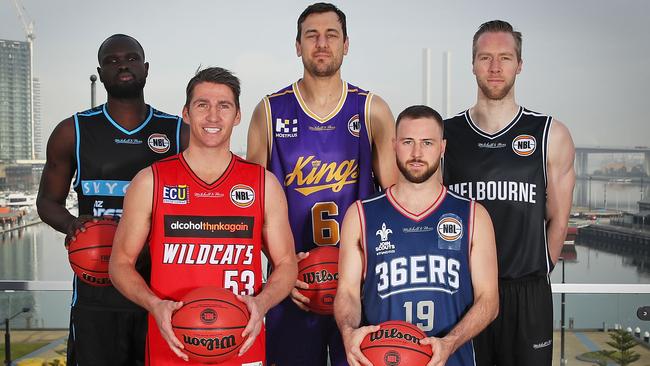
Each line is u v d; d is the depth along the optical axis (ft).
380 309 6.04
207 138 5.85
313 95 8.17
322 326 7.99
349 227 6.27
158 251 5.95
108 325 7.66
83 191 7.96
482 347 7.70
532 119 7.93
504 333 7.65
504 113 7.94
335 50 7.88
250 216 6.06
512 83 7.81
